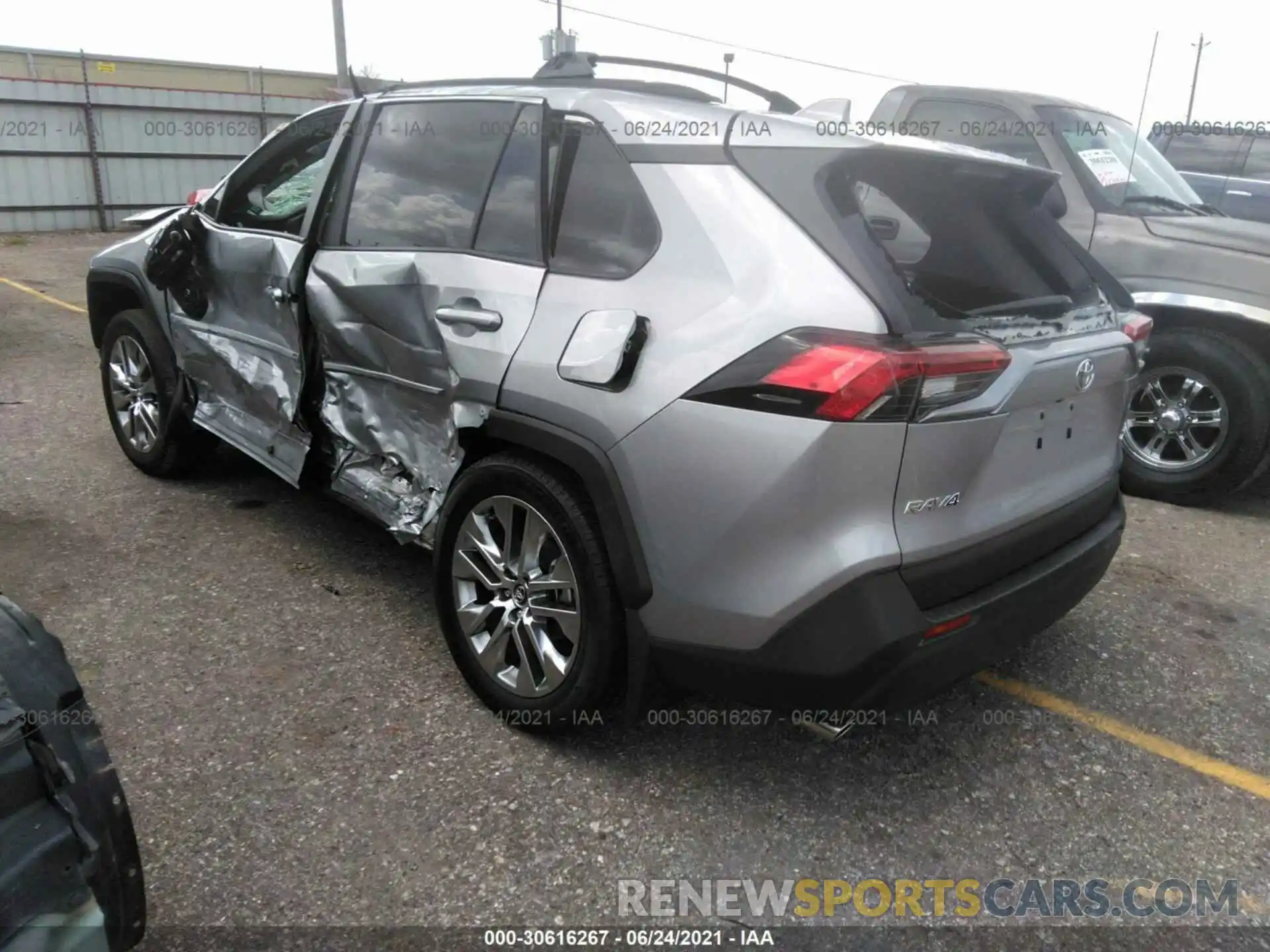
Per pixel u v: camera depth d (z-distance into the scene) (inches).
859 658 86.4
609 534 98.0
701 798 104.1
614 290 100.2
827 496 85.9
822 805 104.2
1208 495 202.7
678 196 98.6
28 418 225.9
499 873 92.4
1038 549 103.7
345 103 144.0
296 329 137.3
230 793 100.7
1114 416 117.9
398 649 130.0
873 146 95.1
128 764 104.1
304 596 143.5
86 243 624.1
